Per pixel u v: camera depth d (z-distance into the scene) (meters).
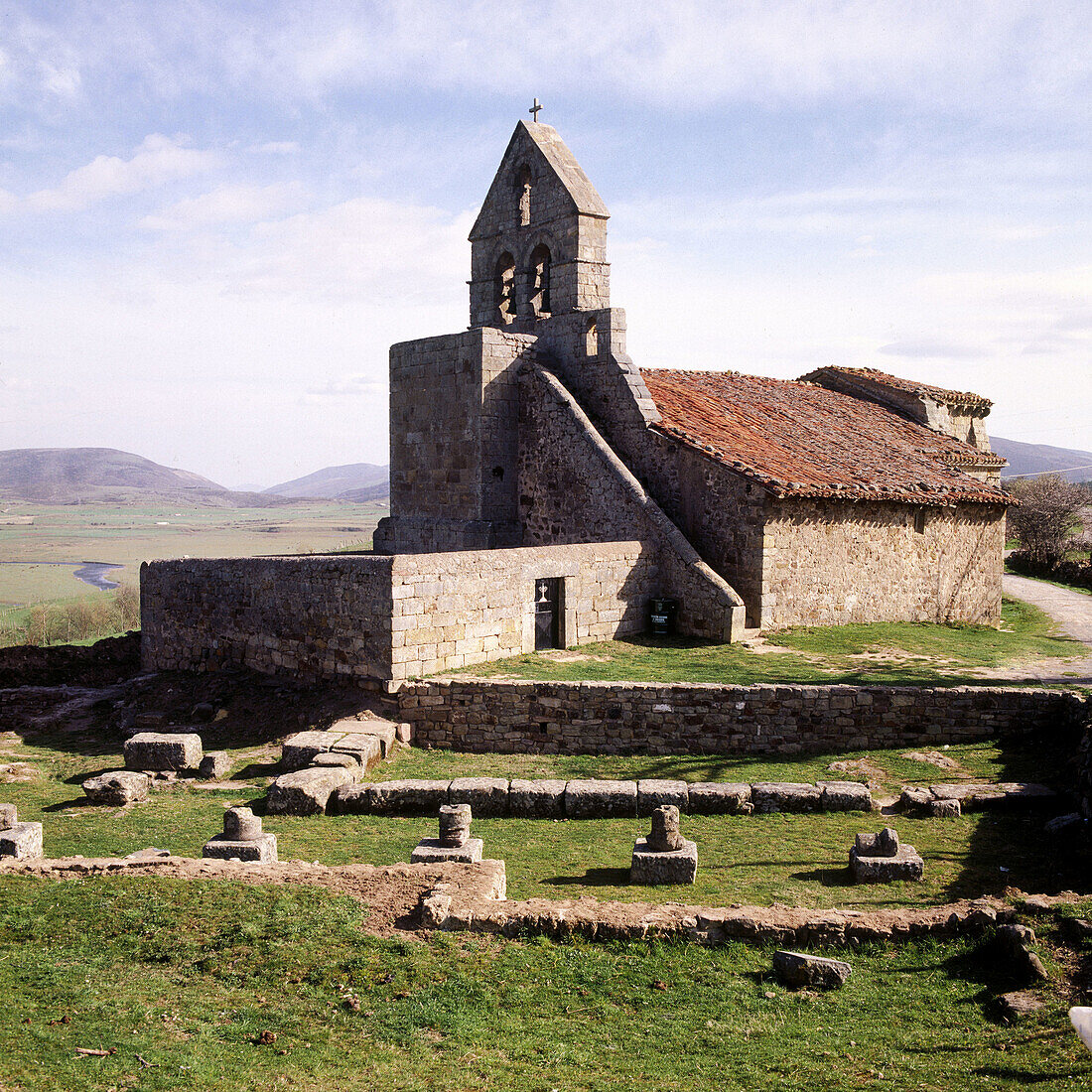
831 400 34.34
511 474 27.42
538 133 28.64
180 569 25.05
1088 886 10.31
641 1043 7.40
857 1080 6.74
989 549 29.88
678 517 23.92
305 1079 6.79
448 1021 7.68
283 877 10.26
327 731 16.89
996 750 15.65
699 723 16.52
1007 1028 7.34
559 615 20.81
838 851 11.80
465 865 10.52
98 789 15.22
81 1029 7.35
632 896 10.29
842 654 20.83
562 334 27.41
